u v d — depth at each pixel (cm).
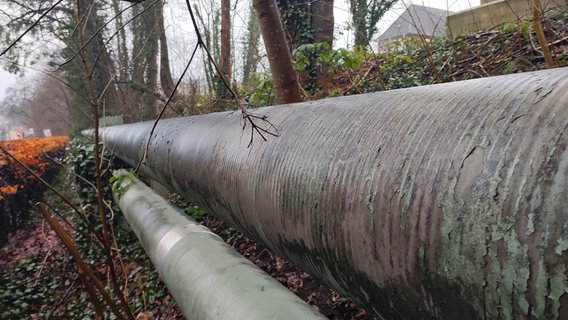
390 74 566
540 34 319
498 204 77
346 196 115
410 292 100
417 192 93
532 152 77
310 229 133
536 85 91
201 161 238
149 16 842
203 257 173
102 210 259
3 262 742
